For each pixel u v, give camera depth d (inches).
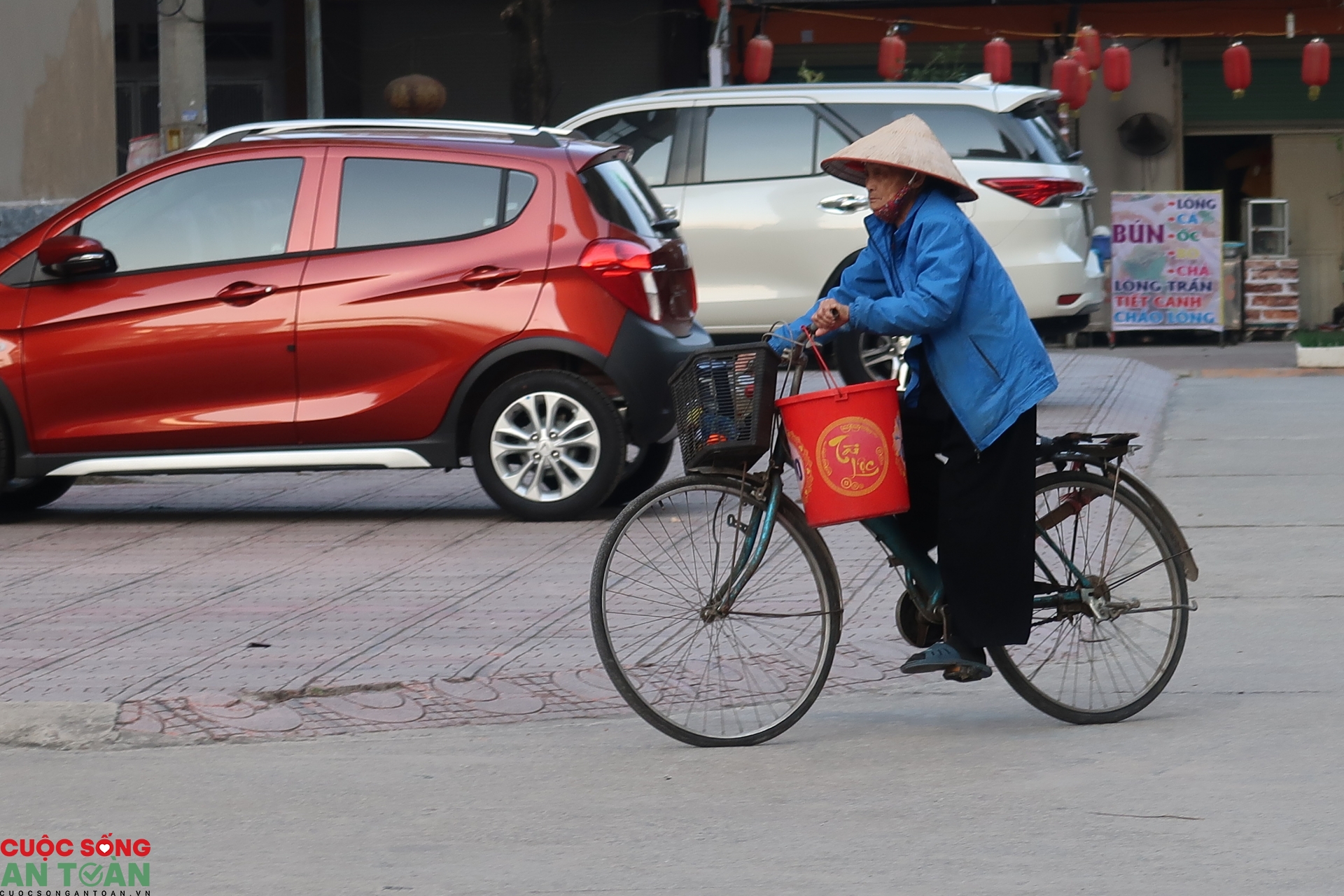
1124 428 965.2
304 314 733.3
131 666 507.5
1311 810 375.2
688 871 344.5
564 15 1891.0
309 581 629.6
